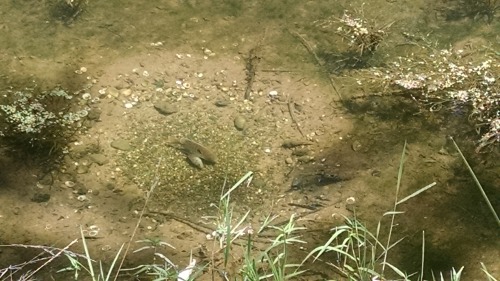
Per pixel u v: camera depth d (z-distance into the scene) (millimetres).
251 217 3500
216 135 3787
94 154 3684
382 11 4293
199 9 4266
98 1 4262
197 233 3436
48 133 3740
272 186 3621
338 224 3479
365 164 3697
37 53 4027
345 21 4219
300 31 4199
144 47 4090
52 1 4238
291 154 3736
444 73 4012
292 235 3424
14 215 3459
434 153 3736
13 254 3322
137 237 3406
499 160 3721
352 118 3865
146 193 3570
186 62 4043
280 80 3998
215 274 3283
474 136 3797
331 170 3676
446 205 3559
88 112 3826
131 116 3830
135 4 4266
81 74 3959
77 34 4117
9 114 3787
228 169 3674
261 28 4203
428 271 3340
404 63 4070
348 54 4105
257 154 3734
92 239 3395
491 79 3971
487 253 3410
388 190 3604
